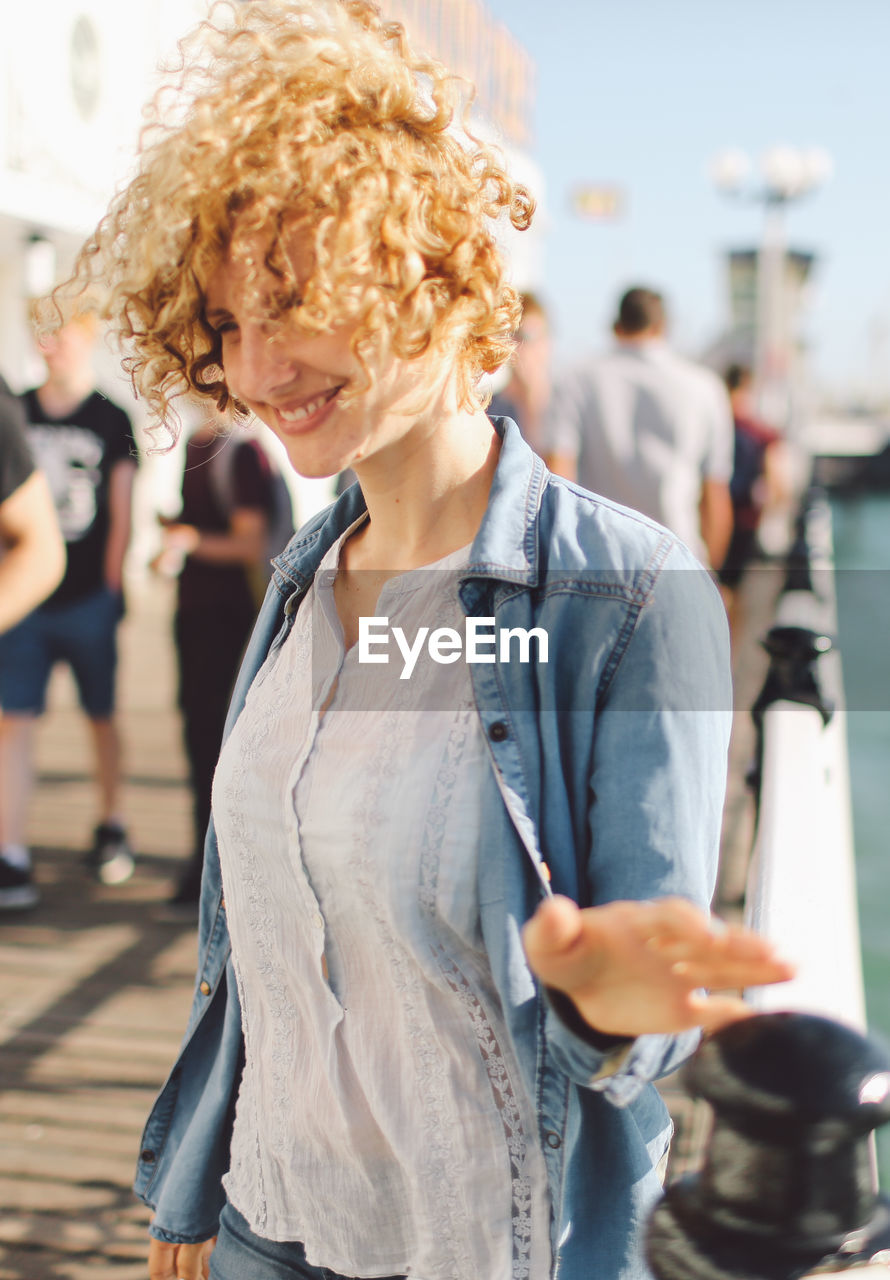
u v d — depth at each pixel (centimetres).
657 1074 96
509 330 120
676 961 78
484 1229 113
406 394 113
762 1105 65
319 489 859
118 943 424
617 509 114
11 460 296
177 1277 154
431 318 107
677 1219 71
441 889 109
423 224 106
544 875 107
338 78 107
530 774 109
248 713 132
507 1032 112
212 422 134
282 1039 128
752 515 806
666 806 103
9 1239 263
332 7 118
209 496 424
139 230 115
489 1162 113
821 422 7956
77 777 644
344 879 114
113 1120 311
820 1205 67
